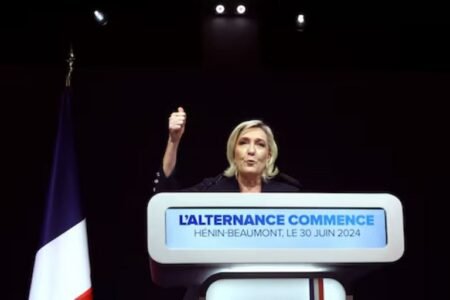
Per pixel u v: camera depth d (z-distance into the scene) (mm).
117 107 7387
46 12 7520
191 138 7355
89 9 7566
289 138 7516
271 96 7578
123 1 7668
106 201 7133
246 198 2547
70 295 5199
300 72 7711
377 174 7527
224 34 7625
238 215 2539
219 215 2531
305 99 7625
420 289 7254
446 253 7379
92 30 7594
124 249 7035
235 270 2590
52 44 7504
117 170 7227
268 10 7742
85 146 7254
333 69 7828
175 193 2514
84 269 5352
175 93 7477
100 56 7578
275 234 2543
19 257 6891
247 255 2498
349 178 7500
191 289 3049
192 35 7742
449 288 7293
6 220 6965
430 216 7469
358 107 7668
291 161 7465
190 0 7727
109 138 7297
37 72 7387
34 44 7477
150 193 7199
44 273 5242
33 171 7133
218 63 7570
